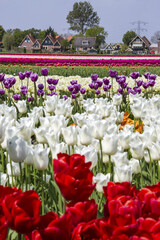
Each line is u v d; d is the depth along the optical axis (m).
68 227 1.09
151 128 2.83
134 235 1.06
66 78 13.47
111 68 22.06
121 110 6.96
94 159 2.14
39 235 1.04
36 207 1.14
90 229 1.14
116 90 9.84
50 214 1.14
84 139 2.58
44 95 8.55
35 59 30.36
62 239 1.05
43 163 2.15
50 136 2.52
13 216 1.12
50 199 2.73
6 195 1.28
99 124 2.78
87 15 124.38
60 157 1.40
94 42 124.06
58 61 29.92
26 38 128.00
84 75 18.97
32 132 3.22
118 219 1.10
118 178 2.05
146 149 2.98
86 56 48.12
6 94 9.16
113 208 1.17
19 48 117.38
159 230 1.11
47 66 24.42
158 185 1.39
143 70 20.31
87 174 1.30
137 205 1.20
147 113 3.88
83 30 127.44
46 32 130.50
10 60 30.11
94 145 2.85
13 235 2.00
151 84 8.12
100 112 4.03
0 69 20.38
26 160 2.39
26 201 1.14
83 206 1.19
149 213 1.24
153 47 129.00
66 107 4.11
